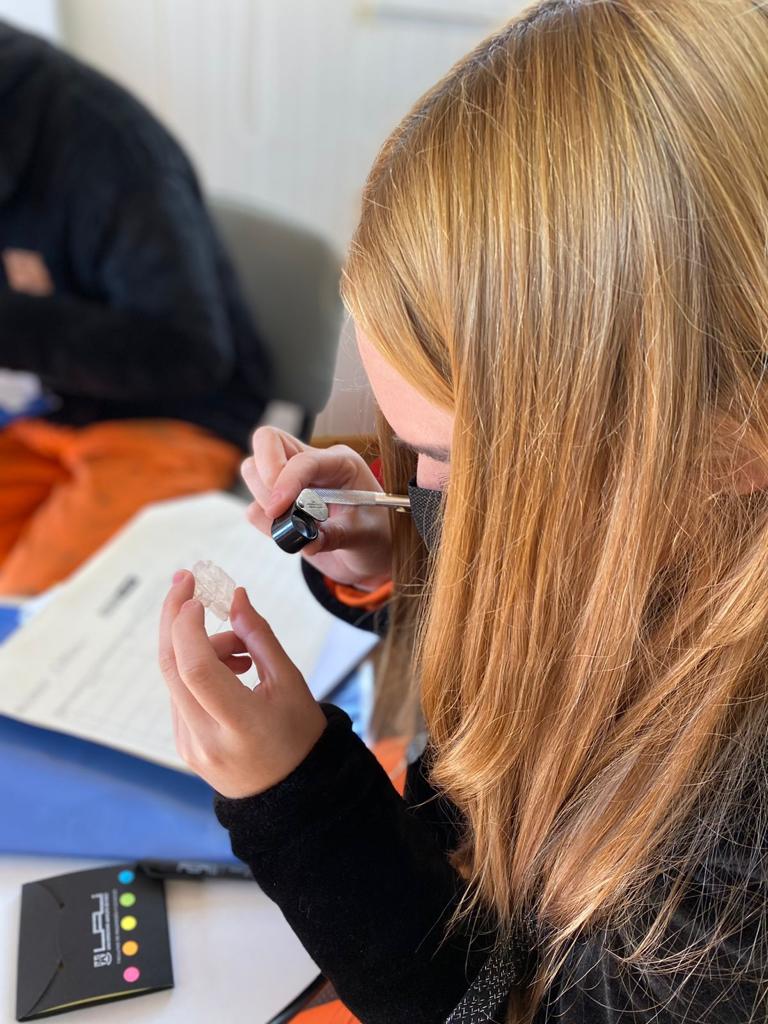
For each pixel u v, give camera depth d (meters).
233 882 0.59
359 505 0.58
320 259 1.40
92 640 0.75
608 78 0.38
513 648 0.48
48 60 1.24
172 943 0.54
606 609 0.44
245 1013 0.51
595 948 0.47
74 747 0.67
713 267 0.38
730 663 0.45
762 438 0.41
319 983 0.53
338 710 0.55
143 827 0.62
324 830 0.50
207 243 1.31
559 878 0.49
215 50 1.94
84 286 1.33
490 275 0.39
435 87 0.46
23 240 1.29
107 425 1.30
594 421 0.40
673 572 0.46
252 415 1.40
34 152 1.23
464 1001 0.50
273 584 0.81
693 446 0.40
